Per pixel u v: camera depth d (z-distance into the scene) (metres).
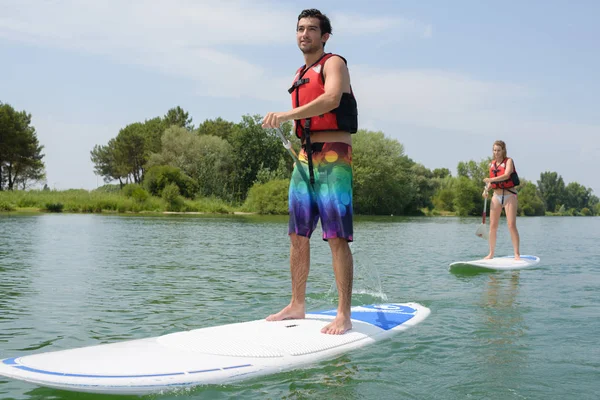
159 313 4.64
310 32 3.81
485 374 2.98
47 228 16.36
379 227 23.08
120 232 15.21
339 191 3.71
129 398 2.61
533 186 78.12
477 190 59.34
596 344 3.62
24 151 49.09
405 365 3.14
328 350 3.35
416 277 6.97
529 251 11.30
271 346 3.27
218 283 6.34
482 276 7.11
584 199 99.75
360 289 5.97
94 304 5.02
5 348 3.50
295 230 3.94
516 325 4.16
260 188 39.12
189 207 38.44
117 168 72.31
